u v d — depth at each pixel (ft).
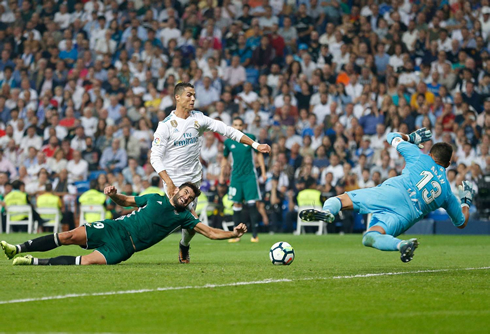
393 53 163.84
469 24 167.12
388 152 147.43
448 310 32.42
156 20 177.99
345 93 158.10
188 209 55.01
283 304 33.86
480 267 56.24
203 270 50.24
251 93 161.79
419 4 168.66
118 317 30.14
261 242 101.19
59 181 149.89
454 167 146.00
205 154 150.00
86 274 45.98
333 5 171.12
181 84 55.93
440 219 138.51
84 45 176.76
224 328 27.91
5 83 175.73
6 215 135.85
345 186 139.03
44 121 167.43
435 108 154.30
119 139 155.02
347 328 28.07
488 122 150.61
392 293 37.96
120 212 135.33
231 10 175.22
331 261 62.39
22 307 32.37
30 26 180.96
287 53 168.76
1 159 161.17
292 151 146.20
